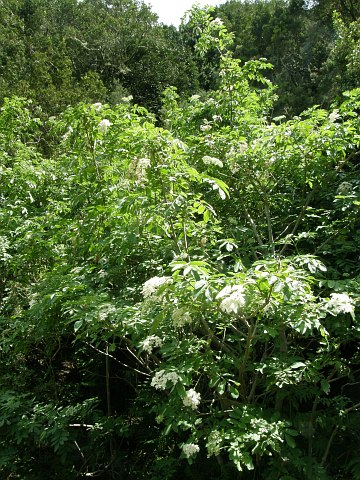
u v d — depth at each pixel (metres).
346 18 19.41
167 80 30.05
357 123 4.20
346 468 3.62
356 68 11.32
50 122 6.84
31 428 3.90
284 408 4.05
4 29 23.28
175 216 3.36
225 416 3.51
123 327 3.11
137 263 4.16
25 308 5.49
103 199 4.11
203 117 5.59
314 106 4.48
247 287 2.47
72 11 32.19
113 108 4.74
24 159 6.86
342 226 4.61
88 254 4.56
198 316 2.85
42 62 20.50
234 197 4.69
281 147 4.25
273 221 4.89
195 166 4.50
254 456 3.78
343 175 5.04
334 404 3.97
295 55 24.97
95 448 4.58
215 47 5.77
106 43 29.53
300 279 2.86
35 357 5.93
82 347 5.53
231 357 3.38
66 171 5.61
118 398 5.97
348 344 4.58
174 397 2.91
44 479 4.52
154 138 3.29
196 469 4.12
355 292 3.16
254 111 5.55
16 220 5.57
